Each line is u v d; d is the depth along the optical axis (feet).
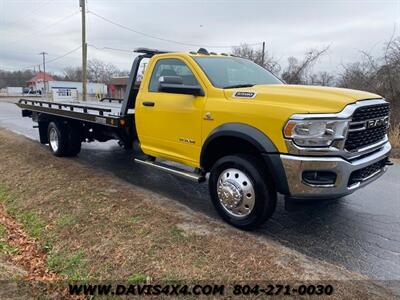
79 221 15.33
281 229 14.28
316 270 11.08
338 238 13.58
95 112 21.27
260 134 12.69
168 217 14.96
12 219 17.19
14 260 12.91
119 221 14.83
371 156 13.29
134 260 11.94
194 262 11.50
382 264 11.74
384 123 14.39
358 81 50.93
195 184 20.38
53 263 12.66
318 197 12.06
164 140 16.90
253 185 13.24
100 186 19.40
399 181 21.34
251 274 10.80
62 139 26.04
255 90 13.70
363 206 16.90
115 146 31.71
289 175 12.17
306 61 63.82
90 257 12.58
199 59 16.08
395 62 45.83
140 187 19.52
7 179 22.63
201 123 14.82
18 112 77.15
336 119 11.62
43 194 19.15
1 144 33.04
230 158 13.82
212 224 14.32
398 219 15.39
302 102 12.31
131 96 19.54
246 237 13.20
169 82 15.15
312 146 11.76
